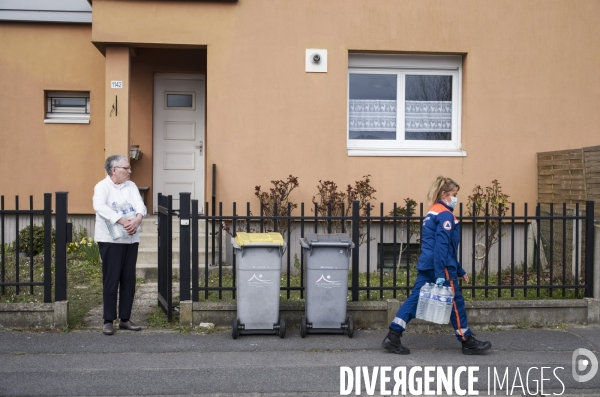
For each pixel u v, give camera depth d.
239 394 5.30
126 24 9.72
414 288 6.28
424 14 10.09
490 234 9.74
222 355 6.20
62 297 6.96
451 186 6.19
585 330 7.12
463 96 10.27
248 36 9.89
